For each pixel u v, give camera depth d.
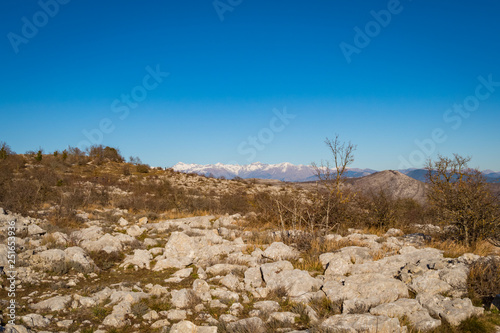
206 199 26.27
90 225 15.35
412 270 8.01
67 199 21.36
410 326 5.62
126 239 12.02
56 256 8.98
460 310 6.00
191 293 6.96
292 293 7.27
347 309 6.20
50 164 41.34
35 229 11.90
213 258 10.17
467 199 11.24
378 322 5.31
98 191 28.69
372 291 6.82
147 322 5.93
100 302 6.61
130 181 39.50
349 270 8.37
